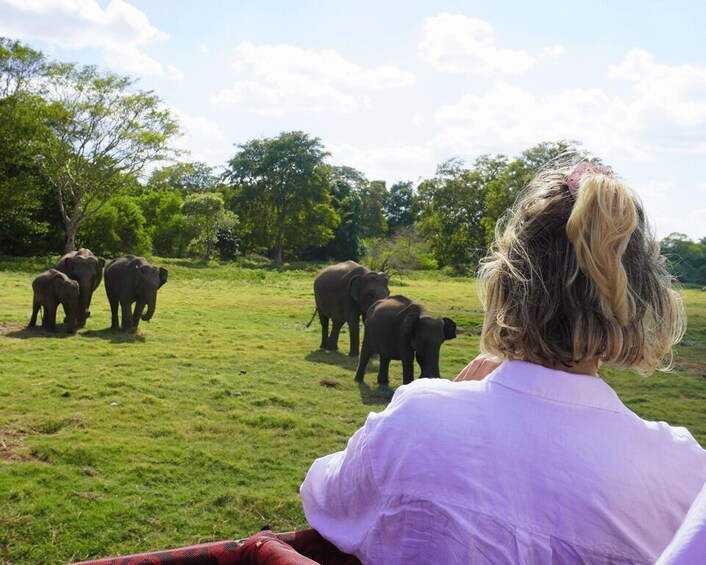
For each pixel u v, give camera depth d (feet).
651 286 3.94
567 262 3.82
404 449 3.77
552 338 3.84
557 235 3.89
